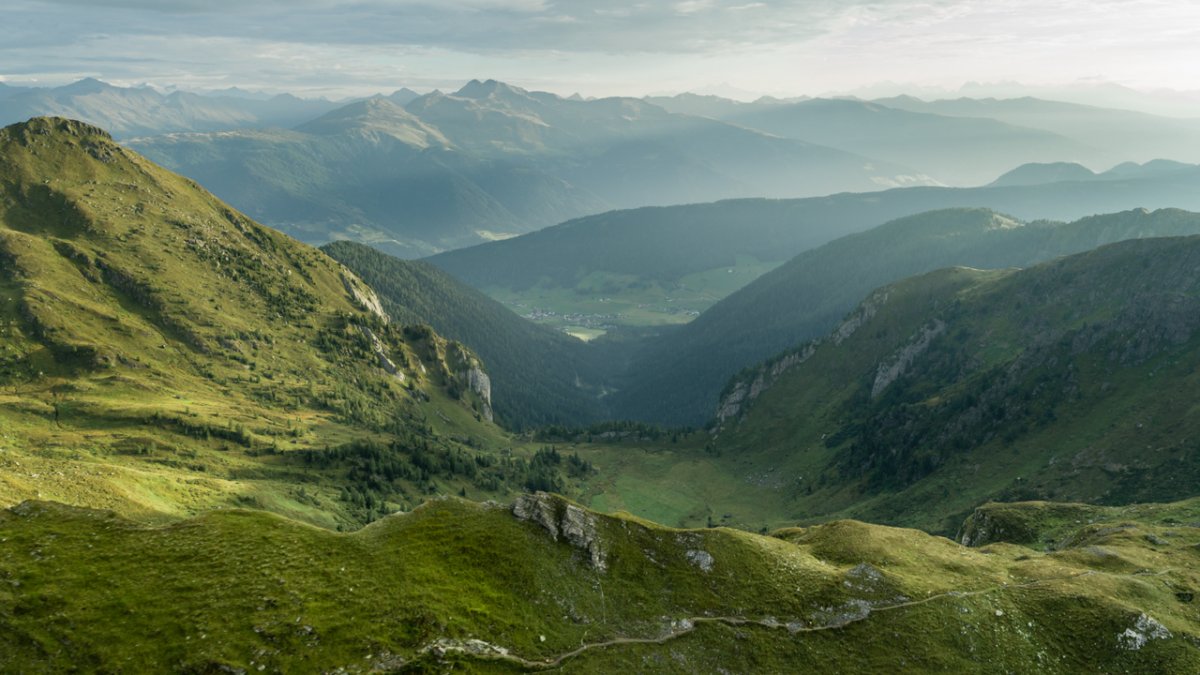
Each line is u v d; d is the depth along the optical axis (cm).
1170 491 14612
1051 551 9862
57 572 5391
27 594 5081
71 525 6081
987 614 6669
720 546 7444
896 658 6041
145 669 4591
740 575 7031
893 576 7219
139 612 5084
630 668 5553
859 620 6494
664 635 6044
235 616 5153
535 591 6175
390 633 5225
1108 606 6731
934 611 6625
